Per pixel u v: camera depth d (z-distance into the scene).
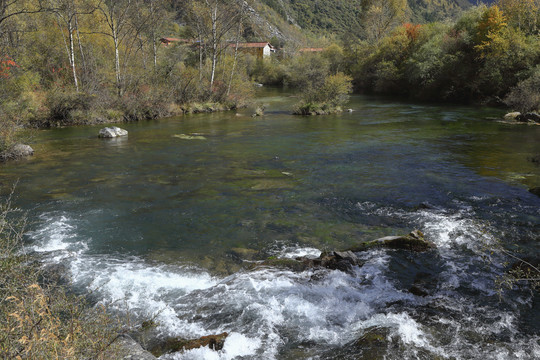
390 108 30.50
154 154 14.50
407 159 13.30
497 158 13.20
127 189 10.21
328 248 6.80
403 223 7.80
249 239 7.18
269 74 69.06
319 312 4.80
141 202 9.19
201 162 13.20
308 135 18.56
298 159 13.53
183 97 30.58
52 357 2.52
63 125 22.34
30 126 21.00
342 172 11.73
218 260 6.39
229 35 37.31
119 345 3.32
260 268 5.91
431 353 3.91
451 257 6.27
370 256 6.35
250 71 69.50
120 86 26.81
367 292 5.27
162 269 6.06
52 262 6.12
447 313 4.71
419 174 11.37
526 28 32.53
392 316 4.63
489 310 4.77
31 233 7.34
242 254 6.60
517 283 5.39
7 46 22.48
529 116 21.56
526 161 12.70
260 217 8.23
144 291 5.39
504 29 31.31
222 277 5.85
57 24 29.25
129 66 31.28
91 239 7.15
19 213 8.42
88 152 14.92
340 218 8.14
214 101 32.28
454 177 10.99
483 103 31.55
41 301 2.87
